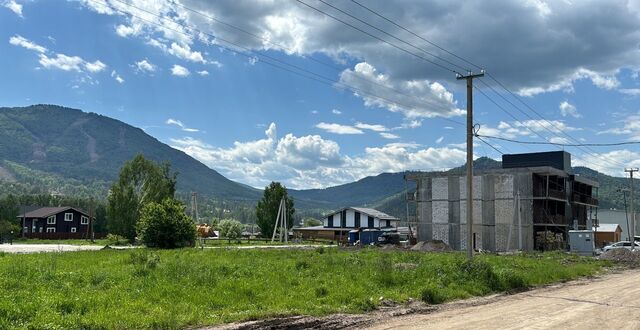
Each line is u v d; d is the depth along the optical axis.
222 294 16.05
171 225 47.09
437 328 12.62
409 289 19.73
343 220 121.12
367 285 19.75
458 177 70.06
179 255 32.22
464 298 19.39
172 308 13.67
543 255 47.34
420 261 29.95
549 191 66.88
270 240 91.81
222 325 12.57
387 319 14.16
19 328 10.76
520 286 23.59
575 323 13.55
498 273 23.73
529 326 13.02
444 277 22.31
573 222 75.75
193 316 12.91
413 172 74.06
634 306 17.12
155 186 83.81
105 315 12.26
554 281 27.06
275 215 98.38
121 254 33.44
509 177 66.31
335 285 19.23
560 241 64.69
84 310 13.02
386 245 71.25
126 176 83.06
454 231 69.50
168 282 17.73
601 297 19.84
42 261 25.34
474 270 23.69
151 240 46.91
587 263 39.91
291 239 96.25
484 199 67.50
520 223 60.75
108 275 19.02
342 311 15.16
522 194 65.19
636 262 44.59
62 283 17.06
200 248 45.31
